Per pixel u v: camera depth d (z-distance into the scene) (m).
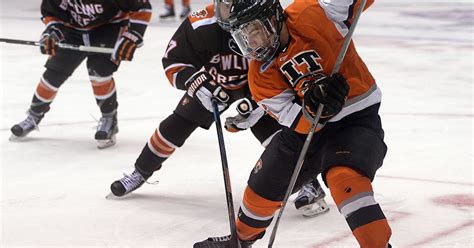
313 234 8.62
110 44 12.45
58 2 12.38
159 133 9.67
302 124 6.36
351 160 6.12
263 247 8.20
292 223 9.02
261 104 6.61
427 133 13.31
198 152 12.33
